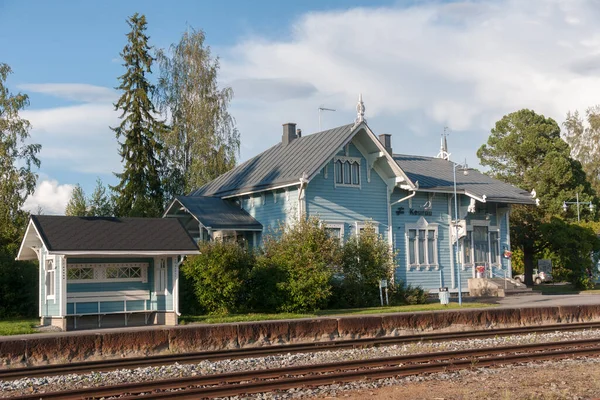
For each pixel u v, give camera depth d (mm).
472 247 42250
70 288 25672
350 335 23531
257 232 37250
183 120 53781
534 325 27453
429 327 25219
